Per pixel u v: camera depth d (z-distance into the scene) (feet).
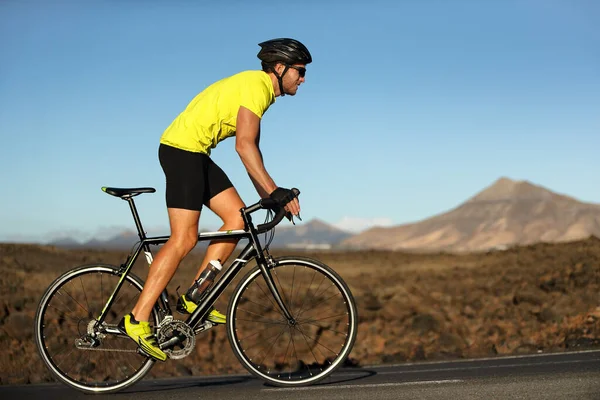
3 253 95.96
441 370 19.47
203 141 15.67
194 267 87.71
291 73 16.10
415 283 67.62
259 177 15.55
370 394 14.61
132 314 15.70
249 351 30.19
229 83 15.74
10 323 31.45
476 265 98.02
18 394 16.37
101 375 23.85
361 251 221.25
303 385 16.17
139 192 16.11
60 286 16.39
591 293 47.34
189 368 26.71
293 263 16.35
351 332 16.22
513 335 32.17
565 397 13.65
